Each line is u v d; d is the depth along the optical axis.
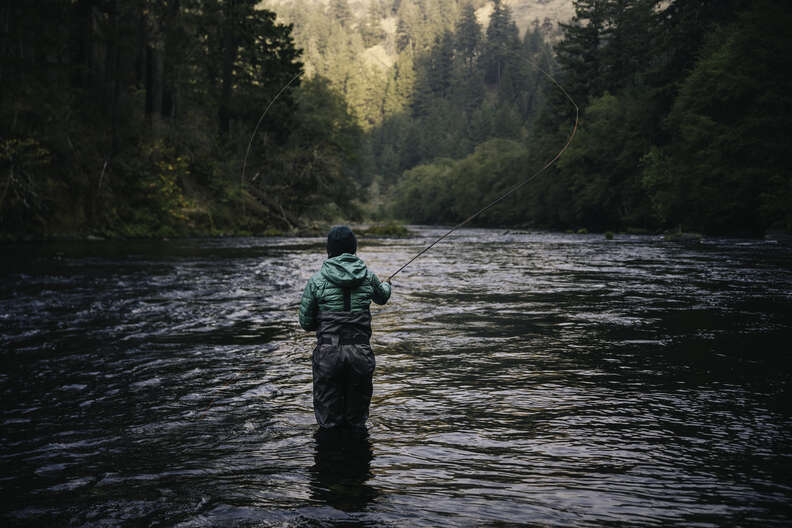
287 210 50.12
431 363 5.39
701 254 20.67
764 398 4.23
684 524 2.41
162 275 13.31
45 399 4.28
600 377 4.86
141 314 8.19
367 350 3.72
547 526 2.39
